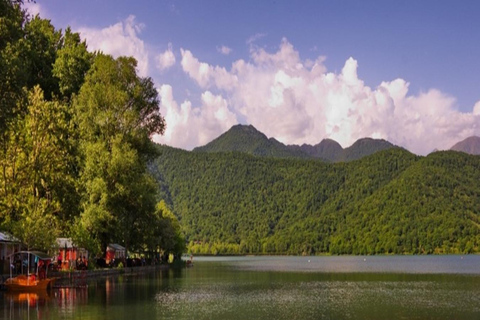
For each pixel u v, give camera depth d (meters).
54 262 76.00
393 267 150.62
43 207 64.62
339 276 97.81
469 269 132.62
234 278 88.75
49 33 95.31
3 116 45.59
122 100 79.75
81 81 88.94
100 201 75.75
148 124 83.56
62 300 46.97
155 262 130.25
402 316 40.25
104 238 88.44
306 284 74.44
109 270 86.69
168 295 53.78
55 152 66.62
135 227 108.50
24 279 53.97
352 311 42.81
